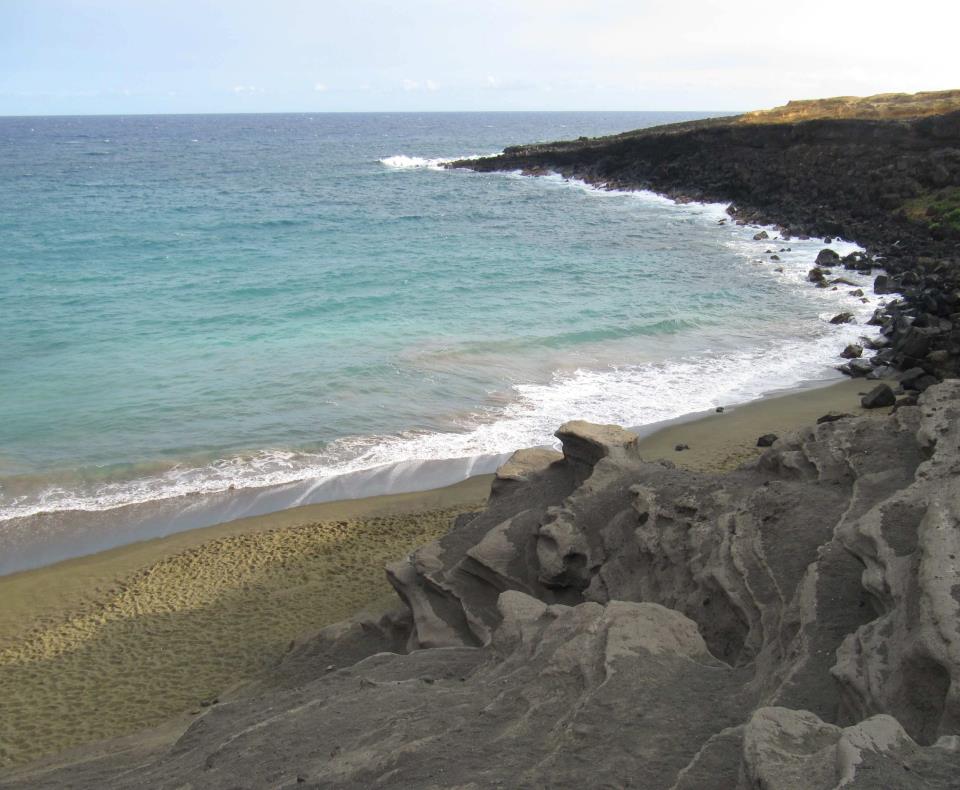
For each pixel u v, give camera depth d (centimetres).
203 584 1670
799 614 861
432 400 2609
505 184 9112
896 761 525
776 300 3900
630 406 2566
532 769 646
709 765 607
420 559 1349
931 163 5625
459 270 4522
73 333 3216
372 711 827
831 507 1074
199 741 905
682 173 7988
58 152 14850
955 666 618
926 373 2631
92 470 2130
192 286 4031
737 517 1096
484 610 1232
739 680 790
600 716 712
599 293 4025
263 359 2945
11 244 5203
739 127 7806
